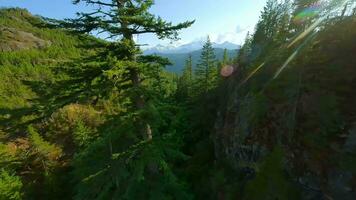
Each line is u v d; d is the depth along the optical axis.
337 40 19.50
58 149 44.75
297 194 16.38
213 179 23.98
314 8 30.97
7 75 87.56
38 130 49.97
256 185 18.50
